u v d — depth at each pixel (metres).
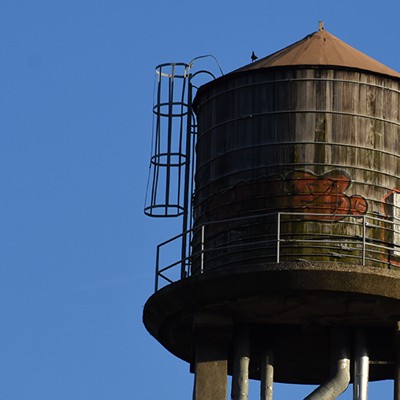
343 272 88.12
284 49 96.62
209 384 91.62
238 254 92.38
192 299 91.50
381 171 93.00
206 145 96.25
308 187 92.12
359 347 93.38
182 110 100.31
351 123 93.12
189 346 98.50
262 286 88.81
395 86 94.69
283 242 91.50
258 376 100.88
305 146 92.75
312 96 93.38
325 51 95.00
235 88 95.19
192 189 98.50
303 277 88.25
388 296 88.75
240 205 93.12
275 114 93.56
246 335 94.00
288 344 96.31
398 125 94.19
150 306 94.44
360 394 92.56
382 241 91.94
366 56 96.56
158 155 99.81
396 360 91.62
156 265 94.75
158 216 99.19
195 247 95.75
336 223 91.56
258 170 93.12
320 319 92.69
